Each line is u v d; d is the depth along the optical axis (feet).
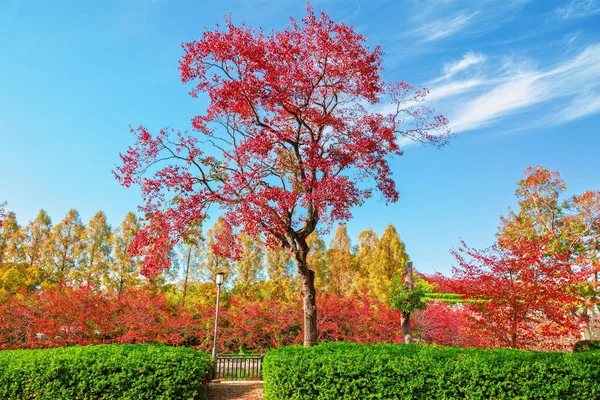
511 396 24.44
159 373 27.25
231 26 31.73
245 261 73.20
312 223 35.50
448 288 35.58
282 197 31.17
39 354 28.32
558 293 32.27
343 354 26.48
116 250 74.49
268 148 32.83
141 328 53.16
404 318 42.63
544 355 26.73
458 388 24.82
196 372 27.89
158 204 32.40
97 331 53.06
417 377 24.95
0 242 85.71
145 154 32.50
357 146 33.40
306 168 34.37
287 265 73.36
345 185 32.71
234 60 31.81
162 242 31.68
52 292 55.26
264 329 57.62
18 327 52.06
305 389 25.62
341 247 90.22
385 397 24.86
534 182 83.56
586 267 32.96
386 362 25.70
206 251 74.64
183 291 75.87
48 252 79.77
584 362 25.59
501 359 25.71
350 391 25.34
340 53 33.22
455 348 29.27
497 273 34.09
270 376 26.94
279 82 32.12
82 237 81.20
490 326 35.32
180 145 33.78
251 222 30.58
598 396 24.63
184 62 31.81
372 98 36.27
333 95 37.09
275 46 31.94
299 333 57.11
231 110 33.76
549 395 24.44
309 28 33.88
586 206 73.51
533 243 34.30
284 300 70.90
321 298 60.13
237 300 64.75
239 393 32.19
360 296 69.92
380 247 81.66
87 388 26.81
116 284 73.15
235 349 60.23
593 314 59.16
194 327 58.70
